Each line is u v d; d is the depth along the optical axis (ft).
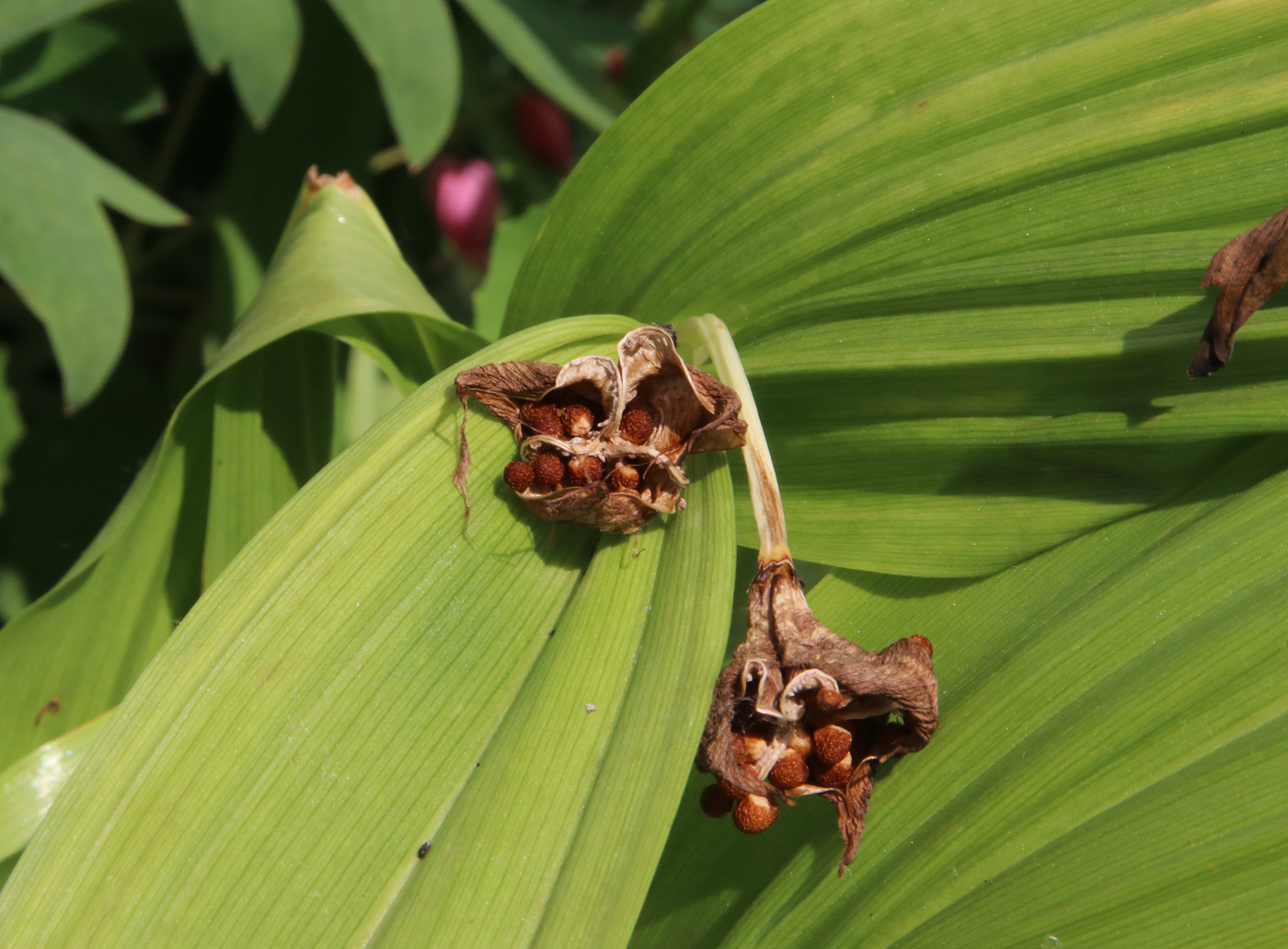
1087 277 0.75
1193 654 0.72
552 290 0.83
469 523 0.73
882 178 0.77
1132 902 0.71
